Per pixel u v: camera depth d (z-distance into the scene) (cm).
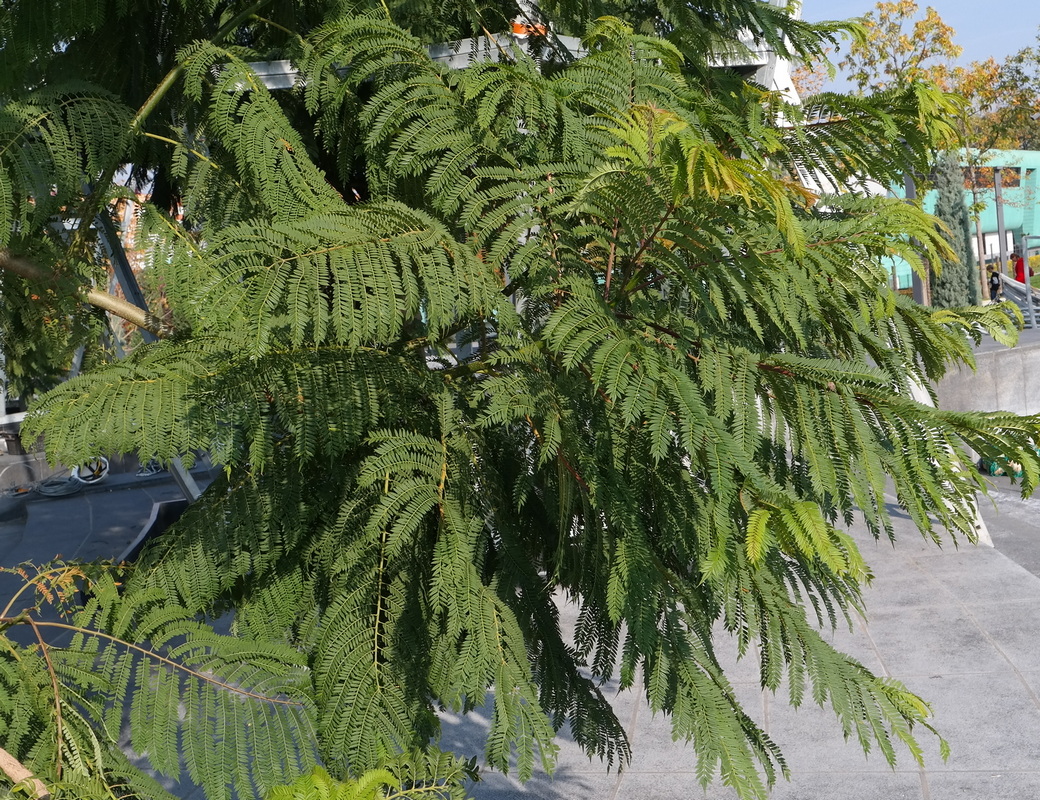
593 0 257
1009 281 2408
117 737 189
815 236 178
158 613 203
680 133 145
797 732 521
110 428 166
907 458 148
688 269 167
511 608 199
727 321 198
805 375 156
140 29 253
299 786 138
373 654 188
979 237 2148
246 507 208
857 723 186
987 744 495
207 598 209
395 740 184
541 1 261
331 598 202
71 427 165
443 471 188
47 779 178
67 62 251
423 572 199
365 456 211
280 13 267
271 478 210
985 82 1984
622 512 166
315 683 190
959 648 620
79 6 225
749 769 168
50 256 234
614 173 160
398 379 204
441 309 160
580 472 172
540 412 168
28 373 290
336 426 191
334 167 271
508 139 203
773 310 165
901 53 1902
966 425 141
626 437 174
